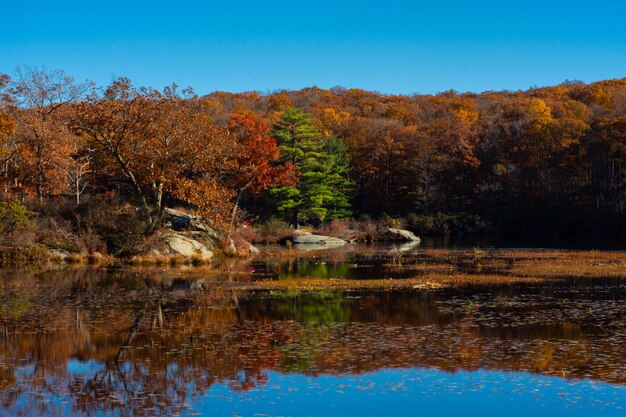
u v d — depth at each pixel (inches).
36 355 580.4
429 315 775.7
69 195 1971.0
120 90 1614.2
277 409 437.7
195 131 1700.3
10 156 1815.9
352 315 780.0
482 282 1113.4
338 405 445.4
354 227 3065.9
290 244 2440.9
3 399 459.5
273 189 2751.0
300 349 598.5
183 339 643.5
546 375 512.7
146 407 442.0
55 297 928.3
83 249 1534.2
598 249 1998.0
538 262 1513.3
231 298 923.4
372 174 3747.5
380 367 537.3
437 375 514.6
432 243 2571.4
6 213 1497.3
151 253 1566.2
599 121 3499.0
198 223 1847.9
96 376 515.2
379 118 4793.3
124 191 2226.9
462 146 3651.6
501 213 3307.1
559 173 3420.3
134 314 786.8
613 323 721.0
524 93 5846.5
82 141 2256.4
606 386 483.5
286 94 5944.9
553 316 765.9
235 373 521.3
